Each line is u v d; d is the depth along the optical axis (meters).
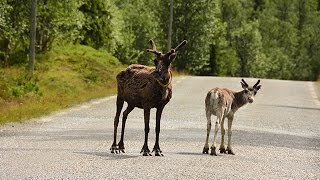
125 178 17.73
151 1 119.94
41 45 61.34
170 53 22.19
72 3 61.25
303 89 62.22
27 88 43.00
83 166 19.38
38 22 60.12
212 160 21.84
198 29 105.62
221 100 23.61
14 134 26.78
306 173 20.20
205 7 105.69
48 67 55.97
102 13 83.25
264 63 173.50
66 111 37.09
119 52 103.19
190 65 106.94
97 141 25.44
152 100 22.38
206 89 55.75
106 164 19.92
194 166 20.27
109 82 55.59
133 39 113.94
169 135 28.39
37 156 20.95
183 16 105.69
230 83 63.19
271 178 18.91
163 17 107.56
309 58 188.88
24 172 18.05
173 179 17.88
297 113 41.31
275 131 32.06
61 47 66.56
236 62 167.00
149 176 18.16
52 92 45.66
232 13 176.50
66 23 61.19
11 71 50.94
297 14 197.25
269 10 191.62
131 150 23.58
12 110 34.47
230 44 173.00
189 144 25.92
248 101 24.50
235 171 19.75
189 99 46.72
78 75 55.19
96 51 70.00
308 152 25.36
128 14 125.38
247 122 35.34
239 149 25.25
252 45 172.00
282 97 52.75
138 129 29.97
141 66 23.59
